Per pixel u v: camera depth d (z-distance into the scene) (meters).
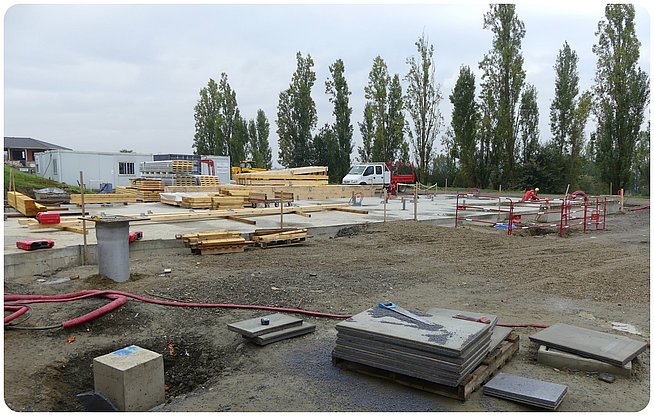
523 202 18.08
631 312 7.43
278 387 4.93
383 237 14.54
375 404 4.51
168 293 8.11
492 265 10.91
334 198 31.02
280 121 55.59
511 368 5.31
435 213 20.75
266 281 9.02
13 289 8.41
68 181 38.81
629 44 39.75
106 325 6.75
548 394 4.45
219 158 42.03
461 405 4.46
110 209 21.03
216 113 61.38
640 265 10.95
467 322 5.22
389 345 4.85
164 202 23.05
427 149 52.03
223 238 12.44
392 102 54.41
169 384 5.70
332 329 6.58
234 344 6.17
